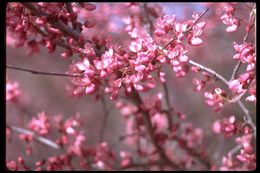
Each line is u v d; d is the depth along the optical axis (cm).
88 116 1202
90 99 1229
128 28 593
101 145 691
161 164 696
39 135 696
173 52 409
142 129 753
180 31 414
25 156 1027
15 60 1270
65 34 452
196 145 771
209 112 1038
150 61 404
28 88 1267
